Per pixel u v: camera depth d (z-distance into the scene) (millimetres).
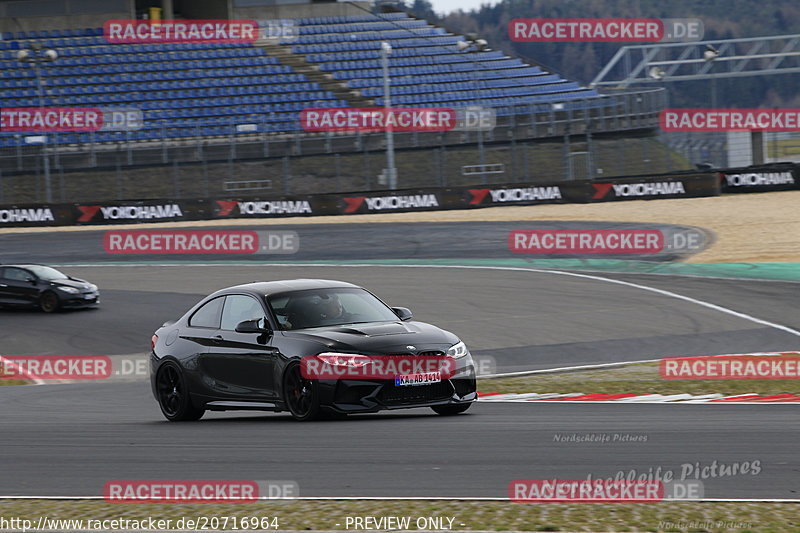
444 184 174125
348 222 147250
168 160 178125
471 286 99625
